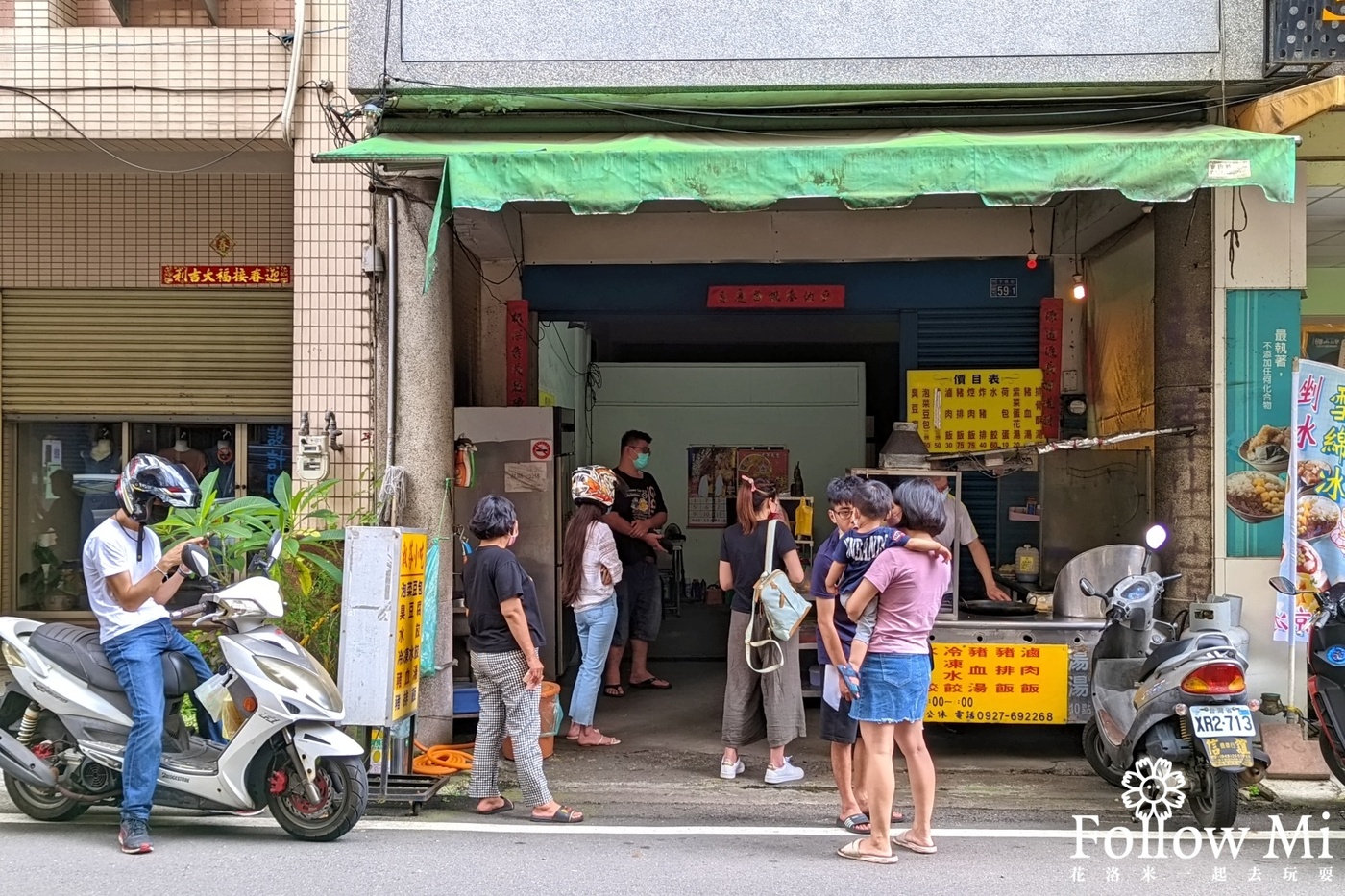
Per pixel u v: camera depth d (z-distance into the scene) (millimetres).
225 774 4523
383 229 6262
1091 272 8023
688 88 5934
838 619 4855
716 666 8766
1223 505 5973
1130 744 5000
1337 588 4887
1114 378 7648
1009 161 5129
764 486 5699
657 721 6992
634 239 8109
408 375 6020
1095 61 5824
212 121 6484
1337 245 7953
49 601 7773
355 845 4547
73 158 7168
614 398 10719
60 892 3930
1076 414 8070
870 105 6000
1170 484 6125
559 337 9500
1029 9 5855
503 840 4637
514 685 4922
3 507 7633
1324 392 5750
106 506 7773
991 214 7996
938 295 8156
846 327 9312
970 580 7980
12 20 6664
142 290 7574
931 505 4453
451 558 6156
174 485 4504
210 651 6016
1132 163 5090
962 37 5879
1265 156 5055
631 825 4906
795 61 5926
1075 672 5852
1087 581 5633
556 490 7590
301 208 6352
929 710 5875
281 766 4559
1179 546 6066
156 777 4457
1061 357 8109
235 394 7574
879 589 4387
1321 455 5746
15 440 7711
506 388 8180
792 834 4777
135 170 7469
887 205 5176
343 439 6305
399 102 5984
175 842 4574
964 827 4910
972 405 8148
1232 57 5746
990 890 4051
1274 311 5977
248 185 7484
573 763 6004
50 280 7551
